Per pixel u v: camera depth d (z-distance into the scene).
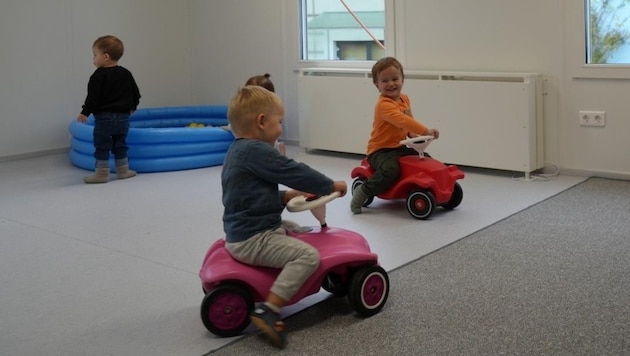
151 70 6.64
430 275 2.86
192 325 2.47
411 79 5.08
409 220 3.73
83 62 6.21
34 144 5.99
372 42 5.60
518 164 4.68
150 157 5.21
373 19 5.55
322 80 5.62
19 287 2.90
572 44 4.59
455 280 2.79
